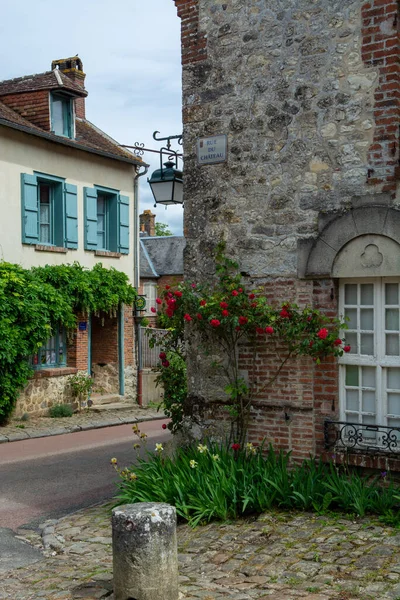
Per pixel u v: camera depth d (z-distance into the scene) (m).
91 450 12.81
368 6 7.32
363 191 7.33
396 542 5.88
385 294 7.28
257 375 7.98
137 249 19.92
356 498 6.60
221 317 7.84
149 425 16.50
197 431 8.45
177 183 10.80
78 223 17.86
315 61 7.68
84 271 17.50
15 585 5.77
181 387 8.83
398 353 7.19
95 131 20.12
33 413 16.39
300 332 7.45
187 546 6.29
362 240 7.26
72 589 5.54
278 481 7.05
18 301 15.08
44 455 12.33
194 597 5.15
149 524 5.13
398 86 7.23
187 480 7.25
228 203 8.29
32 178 16.41
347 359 7.46
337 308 7.55
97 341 19.48
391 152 7.17
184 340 8.67
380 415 7.27
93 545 6.77
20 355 15.41
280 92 7.91
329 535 6.16
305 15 7.74
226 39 8.30
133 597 5.11
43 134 16.44
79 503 8.78
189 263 8.57
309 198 7.69
